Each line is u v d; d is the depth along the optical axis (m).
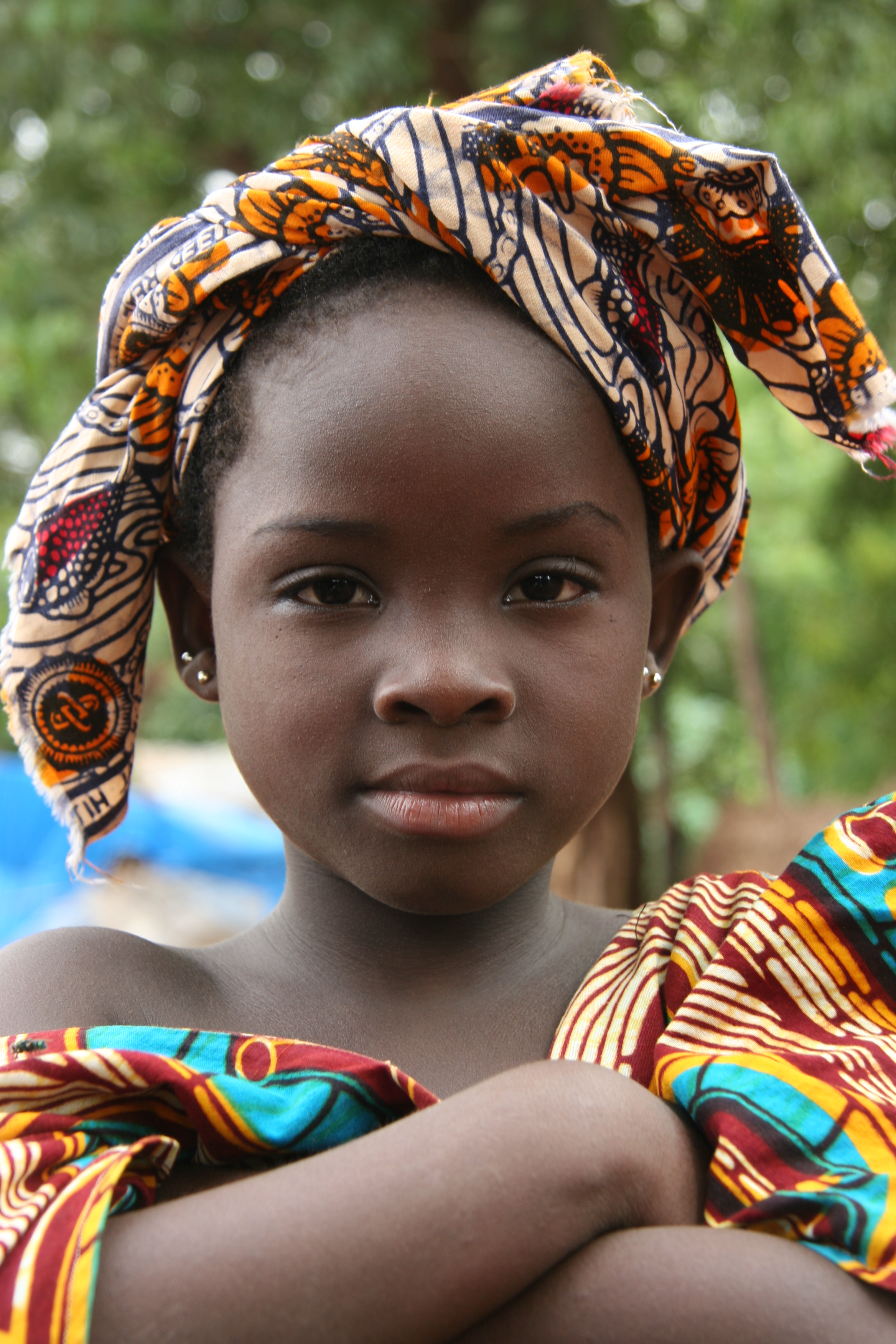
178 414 1.47
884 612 13.17
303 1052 1.27
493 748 1.27
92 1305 0.98
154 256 1.48
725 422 1.60
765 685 14.41
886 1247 1.03
